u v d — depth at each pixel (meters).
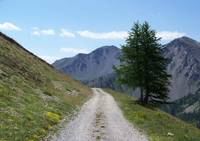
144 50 63.75
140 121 38.09
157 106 67.25
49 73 80.44
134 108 53.97
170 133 31.33
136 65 64.00
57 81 73.88
